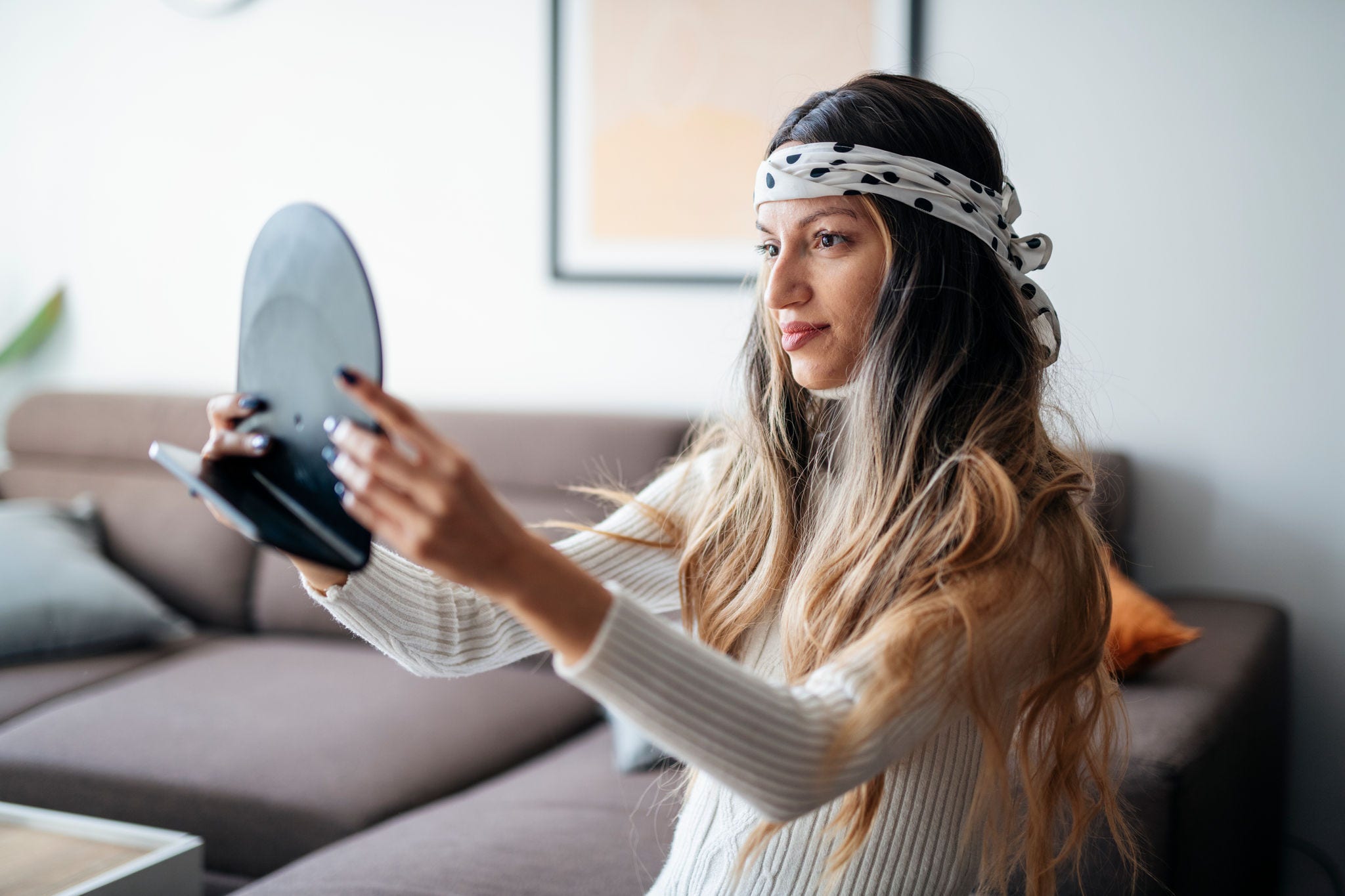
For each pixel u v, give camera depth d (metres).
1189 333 2.03
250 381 0.73
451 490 0.54
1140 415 2.07
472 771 1.74
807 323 0.88
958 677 0.69
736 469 1.00
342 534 0.61
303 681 2.02
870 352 0.85
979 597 0.72
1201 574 2.05
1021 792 1.05
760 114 2.29
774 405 0.97
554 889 1.24
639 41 2.38
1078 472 0.85
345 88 2.66
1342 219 1.92
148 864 1.29
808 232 0.87
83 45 2.91
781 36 2.26
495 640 0.97
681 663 0.59
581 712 2.04
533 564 0.57
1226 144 1.99
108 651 2.24
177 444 2.57
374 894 1.23
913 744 0.68
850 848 0.80
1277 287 1.97
